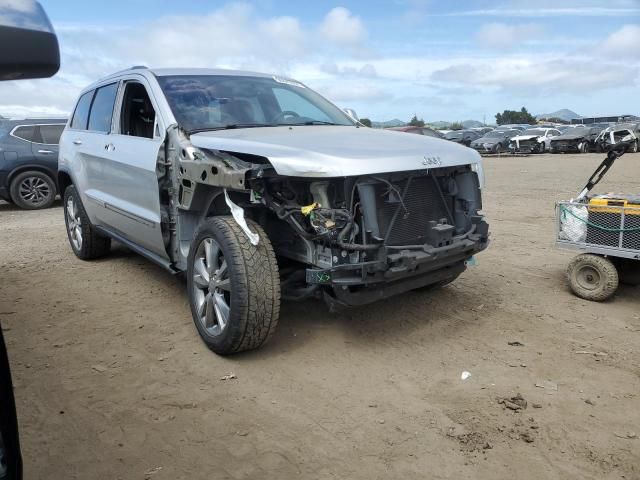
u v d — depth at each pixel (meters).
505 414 3.11
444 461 2.72
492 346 3.99
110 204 5.26
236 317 3.54
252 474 2.64
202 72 5.08
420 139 4.30
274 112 4.93
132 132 5.14
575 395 3.31
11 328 4.47
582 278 4.96
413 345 4.02
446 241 3.87
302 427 3.02
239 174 3.40
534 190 12.74
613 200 4.81
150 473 2.65
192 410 3.21
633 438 2.88
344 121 5.32
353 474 2.63
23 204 11.73
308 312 4.63
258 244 3.57
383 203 3.65
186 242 4.32
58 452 2.83
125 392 3.42
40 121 11.92
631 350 3.90
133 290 5.39
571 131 31.56
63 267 6.31
